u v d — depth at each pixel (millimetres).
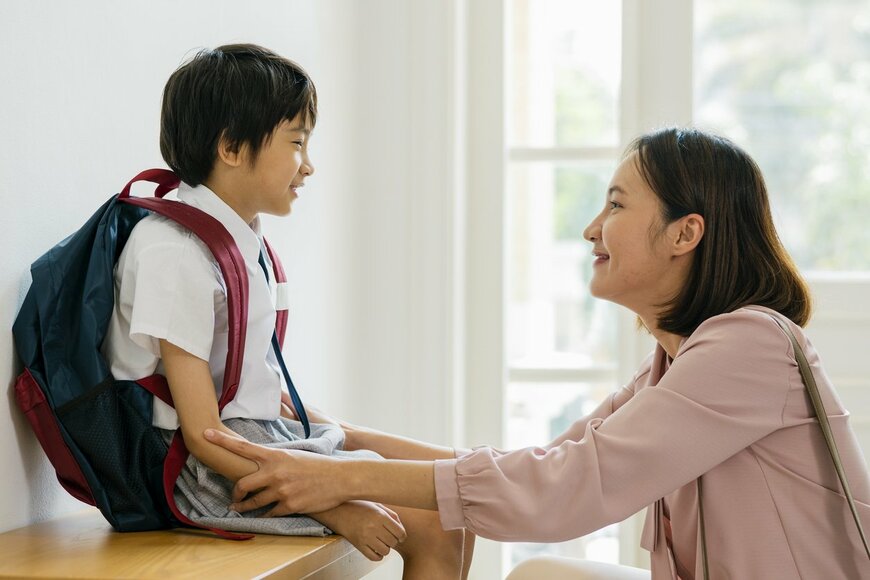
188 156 1277
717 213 1295
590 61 2588
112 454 1132
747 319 1227
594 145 2580
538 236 2621
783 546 1191
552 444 1569
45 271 1145
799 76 2525
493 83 2549
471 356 2551
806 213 2531
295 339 1996
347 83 2354
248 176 1287
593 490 1187
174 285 1150
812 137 2525
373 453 1368
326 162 2193
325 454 1294
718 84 2545
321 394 2166
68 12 1270
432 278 2439
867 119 2506
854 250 2510
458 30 2465
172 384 1159
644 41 2508
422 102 2436
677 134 1357
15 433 1166
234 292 1188
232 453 1154
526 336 2619
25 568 958
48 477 1246
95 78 1339
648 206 1321
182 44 1593
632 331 2506
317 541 1112
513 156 2582
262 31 1881
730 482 1217
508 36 2566
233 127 1263
